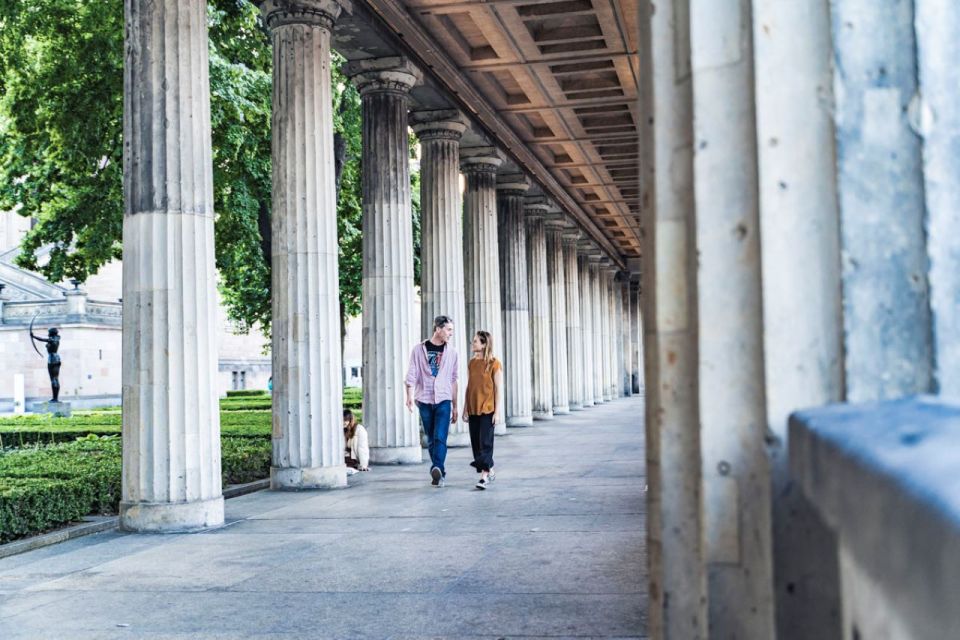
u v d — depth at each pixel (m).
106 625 6.40
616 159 28.20
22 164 22.20
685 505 2.10
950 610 0.62
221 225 23.92
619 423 28.53
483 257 24.67
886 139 1.75
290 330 14.04
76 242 24.11
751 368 1.95
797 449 1.41
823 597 1.74
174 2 10.84
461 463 17.55
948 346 1.69
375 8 15.97
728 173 1.99
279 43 14.27
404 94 18.12
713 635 1.94
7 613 6.86
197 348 10.82
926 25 1.74
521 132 24.95
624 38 17.84
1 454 15.45
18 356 55.41
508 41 17.94
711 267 1.99
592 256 44.31
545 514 10.66
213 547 9.35
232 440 18.22
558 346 34.75
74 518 10.80
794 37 1.89
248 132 22.17
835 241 1.83
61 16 20.41
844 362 1.76
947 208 1.71
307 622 6.30
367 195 18.03
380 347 17.94
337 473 14.01
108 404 56.72
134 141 10.81
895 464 0.81
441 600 6.75
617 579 7.21
